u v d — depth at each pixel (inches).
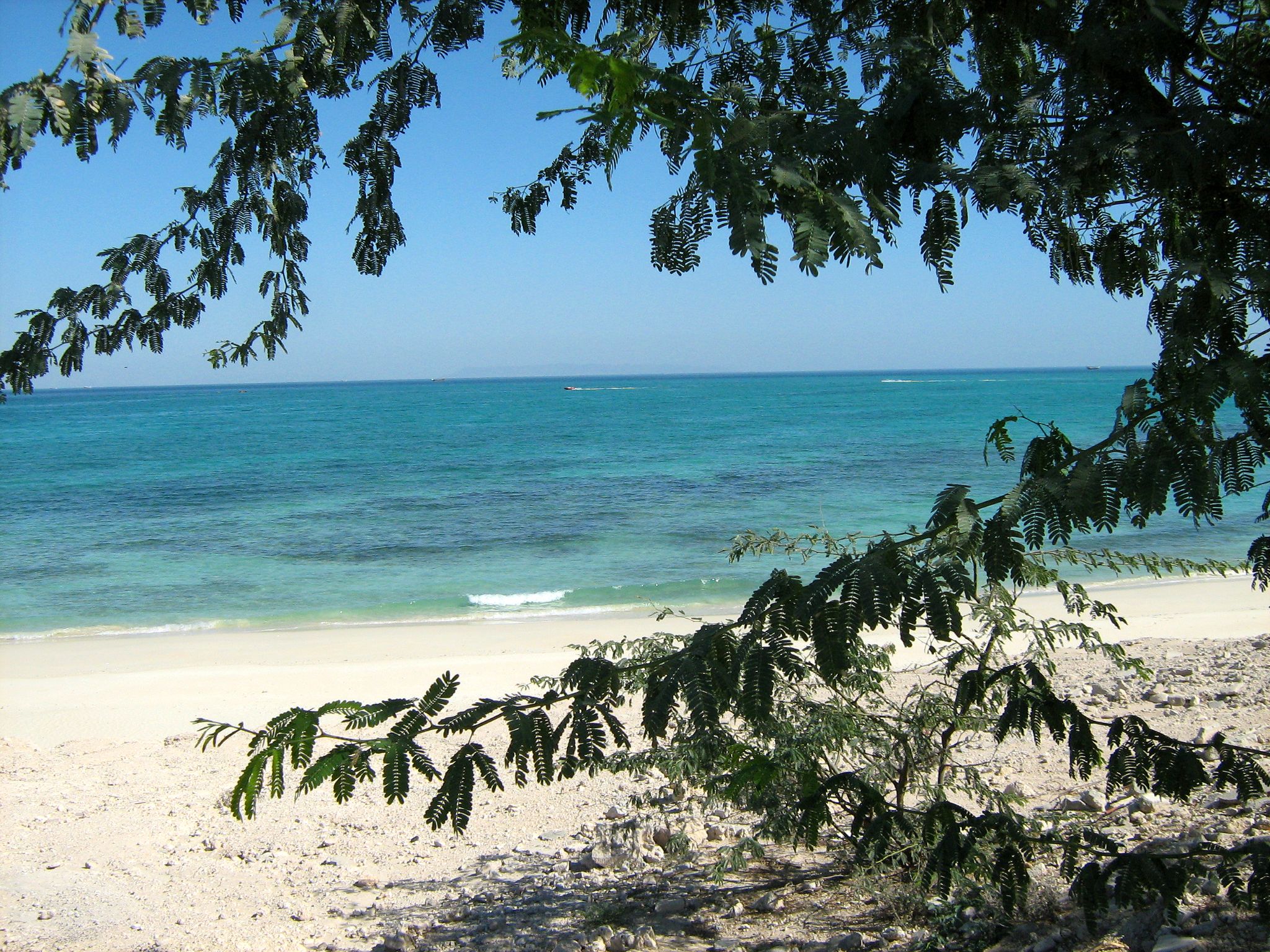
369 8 108.0
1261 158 88.2
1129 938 143.1
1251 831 170.7
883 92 94.3
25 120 83.0
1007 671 132.3
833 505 1370.6
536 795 310.5
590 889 225.9
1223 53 104.0
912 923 172.4
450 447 2546.8
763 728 165.5
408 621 716.7
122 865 266.8
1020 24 108.5
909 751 186.4
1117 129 88.8
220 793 328.8
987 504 86.8
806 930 179.2
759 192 73.7
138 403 6200.8
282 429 3383.4
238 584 903.1
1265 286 79.4
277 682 498.6
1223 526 1073.5
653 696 90.7
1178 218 101.5
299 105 115.2
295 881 254.2
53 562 1032.2
